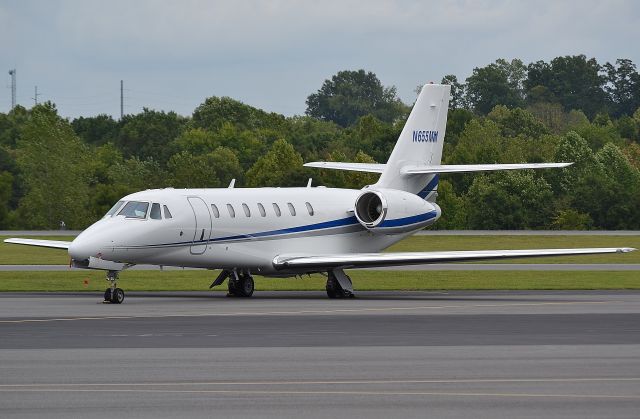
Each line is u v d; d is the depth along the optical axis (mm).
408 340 67875
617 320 81062
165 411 44875
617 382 51969
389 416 44000
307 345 65188
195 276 135375
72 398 47562
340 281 107875
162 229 100875
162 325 76500
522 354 61531
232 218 106938
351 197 120062
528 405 46281
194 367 56281
